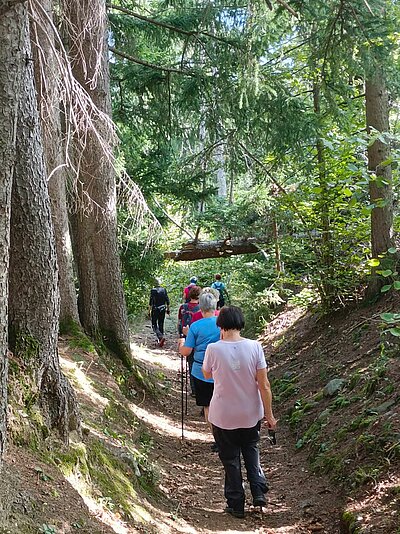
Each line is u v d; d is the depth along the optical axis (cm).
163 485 576
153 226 761
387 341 769
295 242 1086
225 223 1432
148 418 810
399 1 955
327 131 970
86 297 917
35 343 417
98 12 745
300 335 1168
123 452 532
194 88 1098
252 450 509
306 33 979
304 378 926
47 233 418
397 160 618
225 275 1839
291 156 1102
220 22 1034
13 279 408
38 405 416
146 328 1920
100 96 866
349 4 735
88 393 675
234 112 1099
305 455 653
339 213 966
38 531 322
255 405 495
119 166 966
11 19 270
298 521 486
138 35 1180
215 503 555
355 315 1001
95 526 361
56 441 419
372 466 496
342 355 893
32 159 405
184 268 2092
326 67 875
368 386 671
